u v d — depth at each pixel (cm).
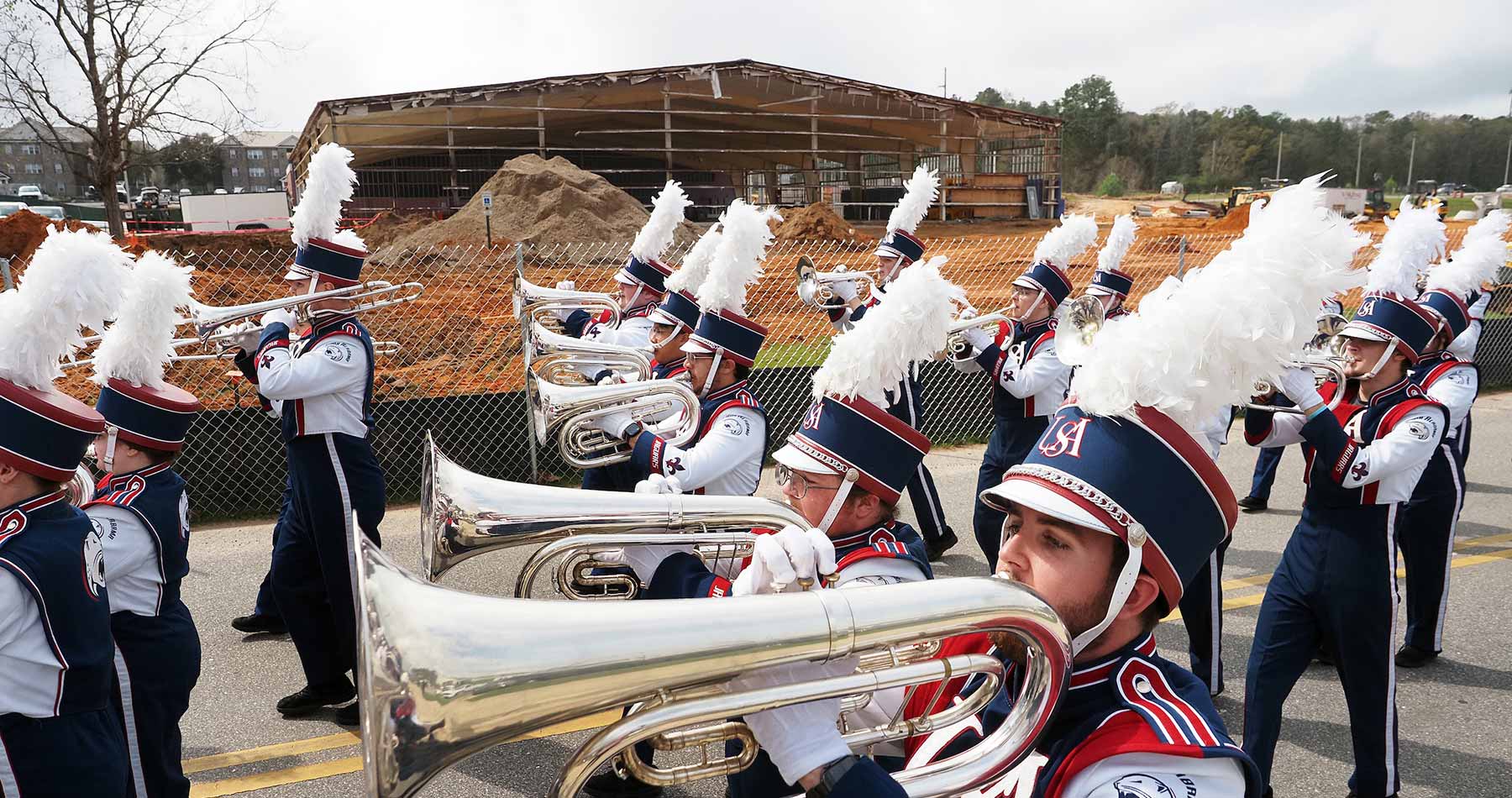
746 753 136
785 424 797
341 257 411
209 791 348
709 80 2952
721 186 3391
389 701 104
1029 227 3169
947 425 874
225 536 620
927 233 2909
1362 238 128
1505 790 352
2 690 204
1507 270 1208
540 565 193
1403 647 461
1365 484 299
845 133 3522
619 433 341
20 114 1914
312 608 397
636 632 105
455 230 2056
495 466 704
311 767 365
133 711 265
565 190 2108
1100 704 125
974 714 144
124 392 277
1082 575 125
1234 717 408
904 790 116
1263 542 643
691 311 435
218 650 463
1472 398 425
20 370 216
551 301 573
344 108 2625
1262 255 127
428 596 111
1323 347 419
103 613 224
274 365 380
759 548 142
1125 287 564
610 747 107
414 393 920
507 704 103
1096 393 125
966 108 3234
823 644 107
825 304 663
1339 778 361
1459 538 646
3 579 201
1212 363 123
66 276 219
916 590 111
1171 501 123
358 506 395
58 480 214
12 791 205
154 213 3903
